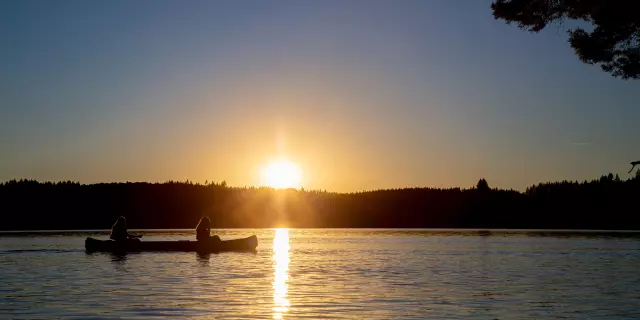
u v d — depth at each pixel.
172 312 19.22
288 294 23.20
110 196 130.38
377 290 24.45
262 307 20.19
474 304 21.02
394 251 49.75
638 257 43.25
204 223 47.12
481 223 130.88
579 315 19.03
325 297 22.44
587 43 24.94
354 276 29.70
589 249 52.50
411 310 19.77
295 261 38.56
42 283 26.33
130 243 46.03
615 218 116.06
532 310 19.88
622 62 25.25
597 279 28.75
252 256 42.69
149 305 20.50
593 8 24.50
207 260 38.66
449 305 20.78
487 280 28.19
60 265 34.88
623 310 19.92
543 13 25.14
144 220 127.31
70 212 124.06
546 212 125.94
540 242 65.25
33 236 80.75
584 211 120.69
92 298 22.02
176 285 25.78
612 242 64.69
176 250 46.66
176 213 131.38
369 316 18.72
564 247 55.75
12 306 20.28
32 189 125.12
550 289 25.02
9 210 119.88
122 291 23.86
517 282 27.47
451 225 132.25
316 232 103.56
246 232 103.62
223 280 27.62
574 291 24.41
